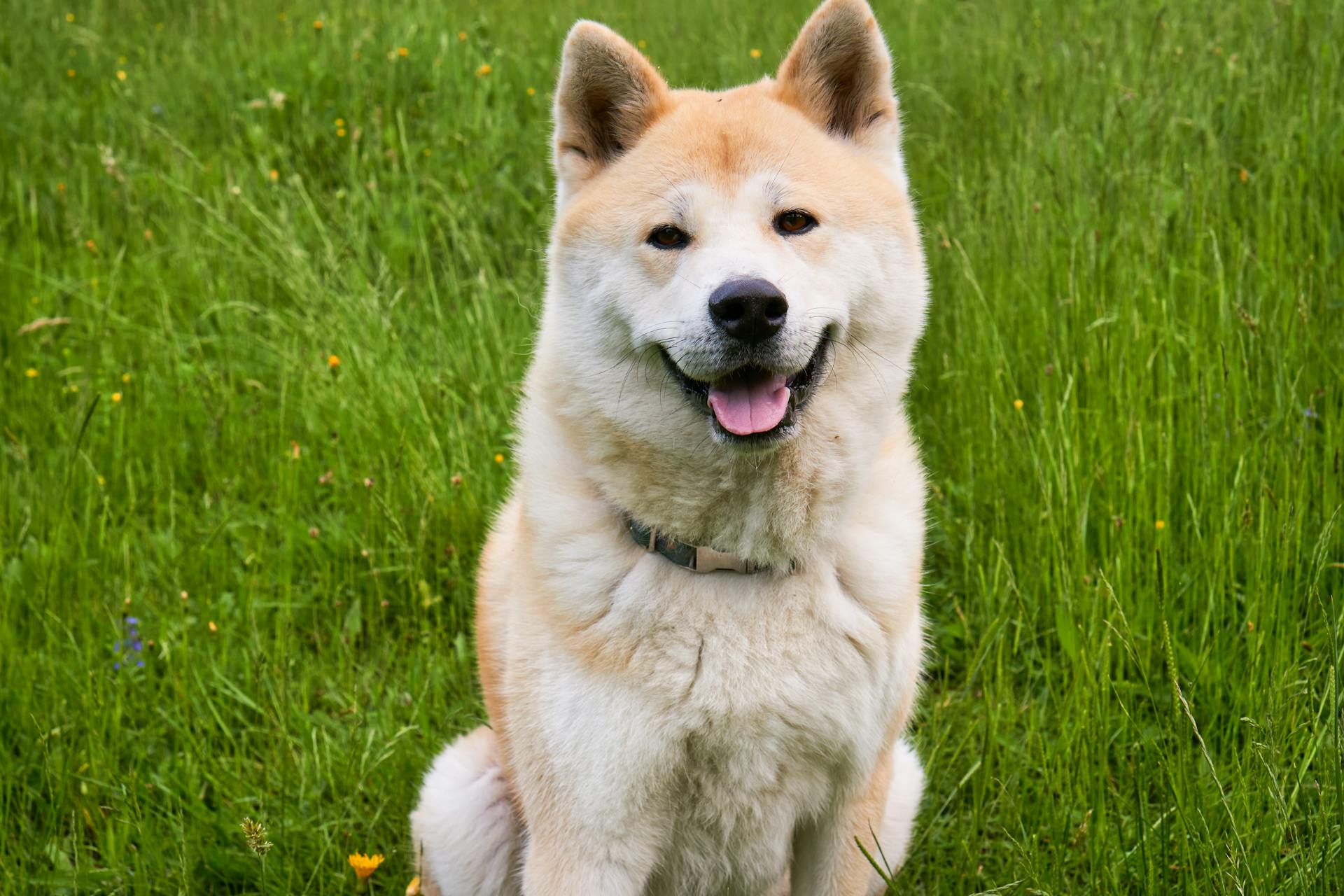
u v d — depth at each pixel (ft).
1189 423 13.23
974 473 14.69
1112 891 9.64
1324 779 9.91
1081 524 12.52
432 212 20.26
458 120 22.38
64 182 22.34
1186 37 20.33
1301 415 13.35
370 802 11.77
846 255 9.41
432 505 14.69
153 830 11.00
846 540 9.48
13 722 12.13
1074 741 10.93
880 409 9.71
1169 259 15.33
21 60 27.14
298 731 12.19
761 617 9.02
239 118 23.41
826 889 10.00
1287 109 17.54
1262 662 11.11
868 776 9.60
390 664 13.53
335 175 21.84
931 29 26.68
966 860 10.75
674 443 9.24
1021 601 12.55
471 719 12.79
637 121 10.24
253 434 16.60
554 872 9.27
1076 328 14.97
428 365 16.85
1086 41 20.76
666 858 9.87
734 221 9.23
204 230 20.33
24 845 11.12
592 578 9.18
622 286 9.39
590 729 8.95
